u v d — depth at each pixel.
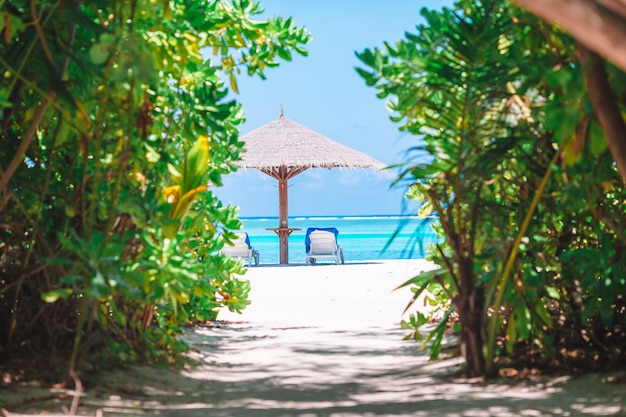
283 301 12.76
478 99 5.27
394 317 10.36
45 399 4.16
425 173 5.45
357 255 34.38
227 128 8.35
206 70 6.60
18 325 5.25
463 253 5.44
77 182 5.52
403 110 5.72
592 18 1.20
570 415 3.75
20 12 4.79
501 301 5.25
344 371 5.96
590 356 5.31
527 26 4.96
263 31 6.95
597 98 3.31
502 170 5.51
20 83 4.91
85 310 4.69
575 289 5.77
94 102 5.06
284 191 25.42
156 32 5.33
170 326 6.51
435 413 3.94
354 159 25.33
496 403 4.20
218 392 4.92
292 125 26.61
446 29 5.34
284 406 4.32
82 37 5.41
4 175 4.70
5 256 5.23
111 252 4.54
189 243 8.09
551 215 5.66
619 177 5.29
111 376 5.00
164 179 6.11
